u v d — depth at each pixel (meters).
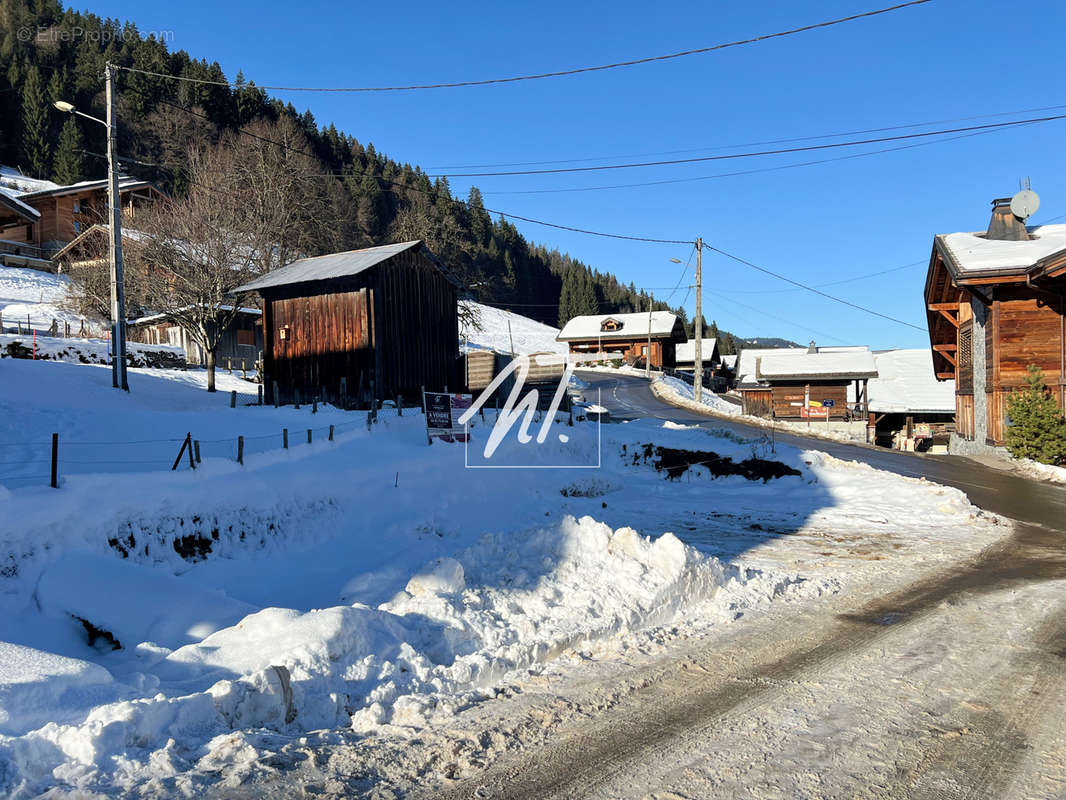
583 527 9.99
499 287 146.88
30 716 4.57
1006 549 12.55
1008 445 24.78
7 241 53.72
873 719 5.21
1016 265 25.14
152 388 22.83
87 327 41.31
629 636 7.34
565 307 161.50
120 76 87.00
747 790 4.14
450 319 26.14
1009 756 4.60
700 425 35.44
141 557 9.23
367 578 9.15
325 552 11.10
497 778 4.28
